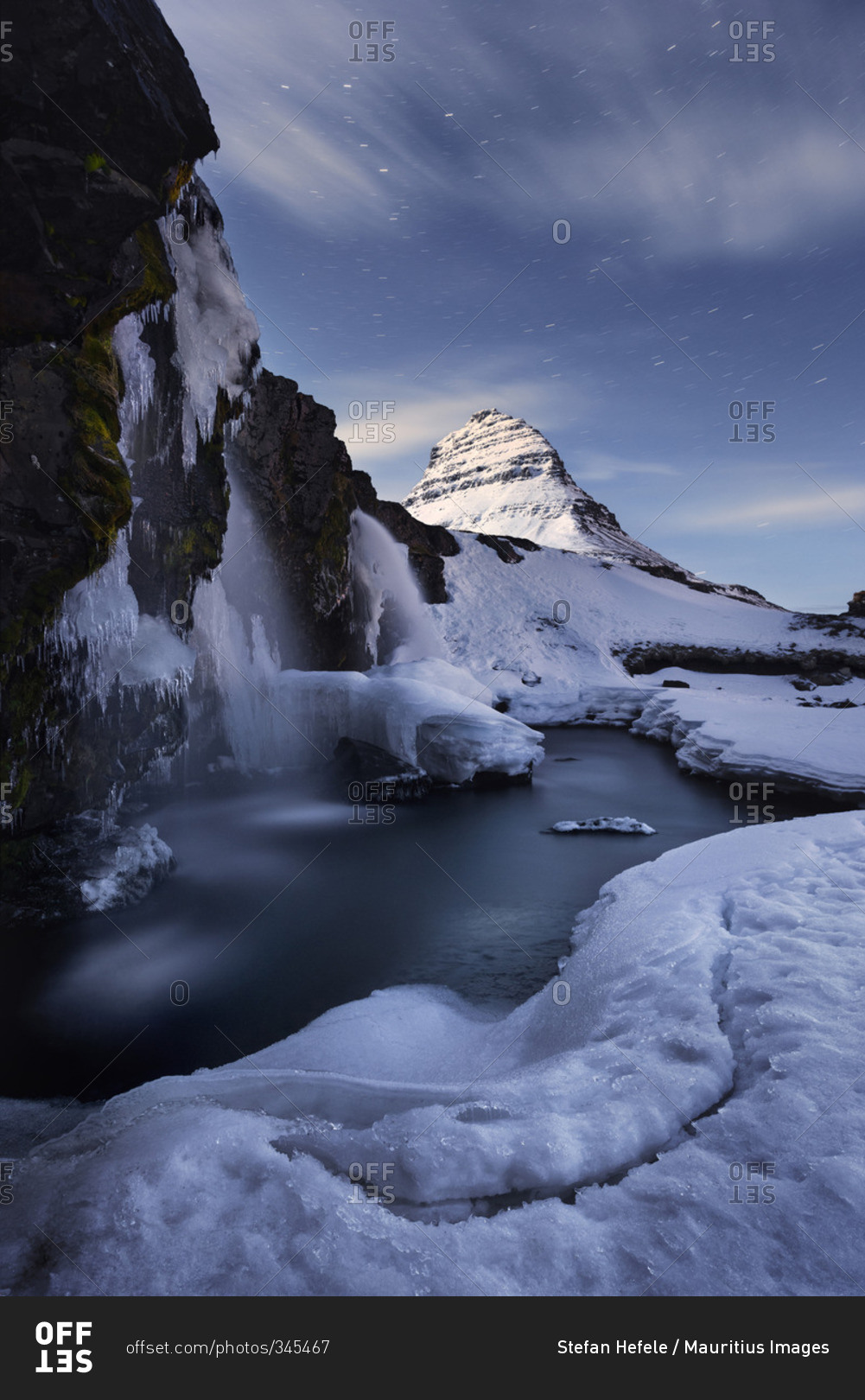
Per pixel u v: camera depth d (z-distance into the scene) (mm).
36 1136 5402
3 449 7629
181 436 11688
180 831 14164
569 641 45719
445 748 19016
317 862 12500
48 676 8961
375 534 29391
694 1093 4098
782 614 56906
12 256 7199
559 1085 4234
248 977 8125
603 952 6621
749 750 19297
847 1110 3760
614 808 16812
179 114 7590
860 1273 2939
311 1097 4477
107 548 8594
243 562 19391
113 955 8594
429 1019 7031
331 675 20172
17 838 9492
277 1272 3057
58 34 6352
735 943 6094
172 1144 3715
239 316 12695
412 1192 3457
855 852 8227
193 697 17094
